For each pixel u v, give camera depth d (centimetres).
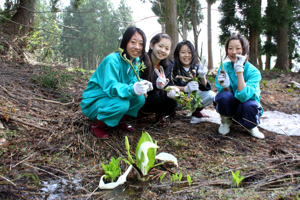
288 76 879
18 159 208
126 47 246
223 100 269
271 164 213
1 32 649
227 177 193
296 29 1562
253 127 270
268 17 1289
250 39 1305
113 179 186
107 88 238
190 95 259
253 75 271
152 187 180
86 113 262
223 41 1334
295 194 164
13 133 245
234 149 245
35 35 758
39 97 361
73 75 519
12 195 162
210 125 314
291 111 413
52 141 246
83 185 181
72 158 221
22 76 422
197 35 793
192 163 218
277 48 1444
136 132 280
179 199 163
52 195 165
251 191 171
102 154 230
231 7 1275
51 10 860
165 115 314
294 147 249
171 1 750
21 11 756
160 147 249
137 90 220
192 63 314
